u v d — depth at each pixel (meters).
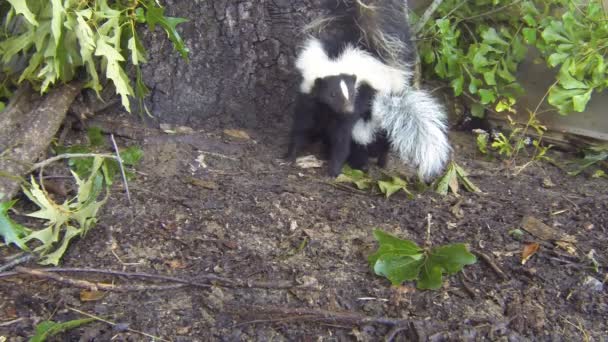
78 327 1.09
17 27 1.41
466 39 1.75
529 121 1.64
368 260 1.21
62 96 1.42
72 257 1.20
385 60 1.52
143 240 1.24
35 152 1.34
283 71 1.55
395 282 1.18
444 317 1.15
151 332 1.09
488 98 1.64
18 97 1.41
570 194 1.50
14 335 1.07
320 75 1.48
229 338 1.09
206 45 1.53
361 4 1.50
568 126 1.69
